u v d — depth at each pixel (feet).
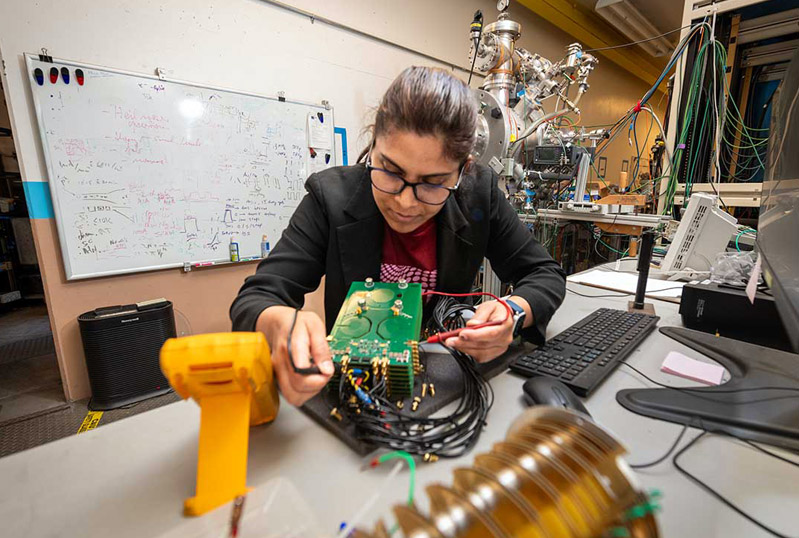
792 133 1.74
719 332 2.77
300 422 1.50
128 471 1.23
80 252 5.44
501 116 6.05
